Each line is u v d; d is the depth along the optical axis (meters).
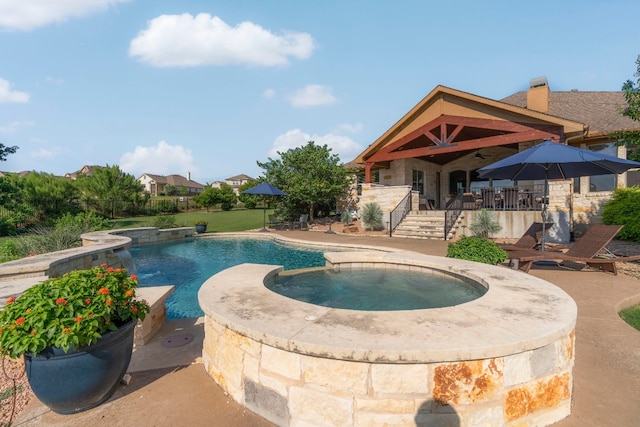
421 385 2.17
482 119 13.91
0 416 2.77
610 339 3.92
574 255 7.48
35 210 21.50
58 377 2.56
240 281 4.22
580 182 13.41
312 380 2.33
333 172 19.95
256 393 2.63
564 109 16.22
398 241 13.03
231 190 42.88
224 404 2.81
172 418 2.63
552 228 11.61
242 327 2.63
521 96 20.09
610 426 2.43
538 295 3.41
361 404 2.21
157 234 15.91
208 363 3.33
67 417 2.70
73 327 2.49
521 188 13.87
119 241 9.74
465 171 21.06
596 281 6.51
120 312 2.90
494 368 2.23
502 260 6.43
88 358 2.63
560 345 2.53
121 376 2.96
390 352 2.12
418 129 15.91
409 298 4.68
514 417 2.31
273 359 2.50
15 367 3.70
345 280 5.70
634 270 7.54
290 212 21.59
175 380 3.23
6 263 6.14
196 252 13.11
